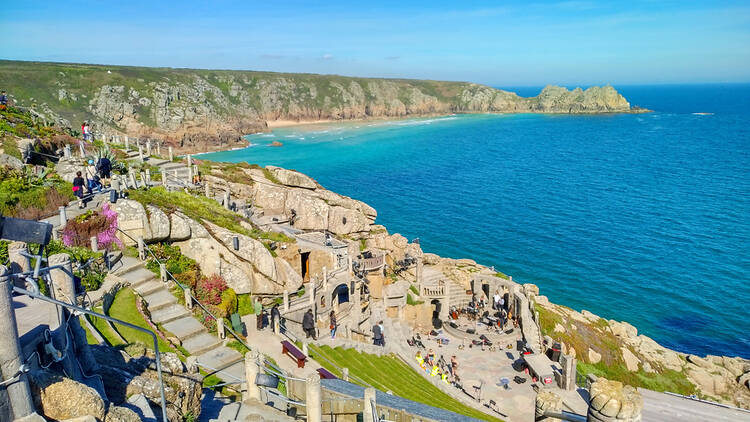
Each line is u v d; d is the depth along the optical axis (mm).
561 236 89625
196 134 177750
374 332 39156
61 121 142125
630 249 83312
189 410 17156
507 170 147875
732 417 37531
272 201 54156
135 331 23766
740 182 127562
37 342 12094
